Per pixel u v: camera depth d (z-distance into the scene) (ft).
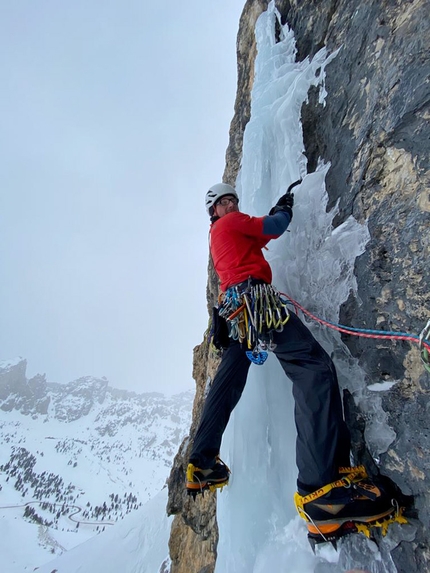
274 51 14.19
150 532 61.62
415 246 6.46
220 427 7.76
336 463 6.24
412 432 6.35
